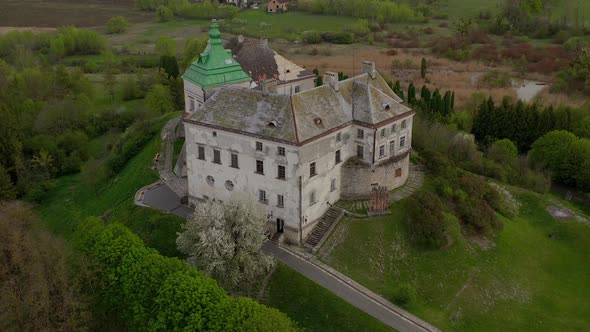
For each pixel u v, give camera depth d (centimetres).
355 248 8319
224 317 6350
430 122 12362
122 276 7069
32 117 13975
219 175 8812
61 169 12681
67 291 7019
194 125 8719
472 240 8925
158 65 19150
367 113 8769
